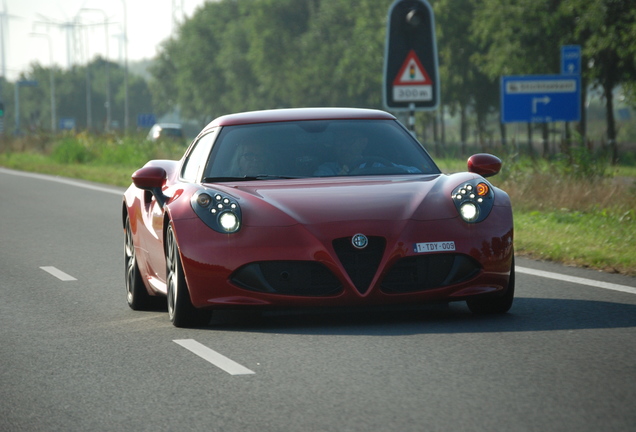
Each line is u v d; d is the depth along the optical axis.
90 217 31.00
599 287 15.27
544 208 26.81
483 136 32.59
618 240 20.09
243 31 149.75
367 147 13.82
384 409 8.48
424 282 11.86
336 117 14.43
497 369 9.78
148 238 14.08
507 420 7.97
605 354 10.29
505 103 34.47
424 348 10.90
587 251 18.66
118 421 8.52
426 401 8.69
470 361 10.17
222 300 12.02
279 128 14.16
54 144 80.12
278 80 130.75
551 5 69.81
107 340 12.30
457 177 12.89
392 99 27.31
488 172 13.57
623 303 13.65
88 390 9.71
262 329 12.44
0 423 8.63
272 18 133.50
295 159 13.57
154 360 10.95
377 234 11.75
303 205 12.16
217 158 13.73
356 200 12.20
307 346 11.27
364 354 10.70
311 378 9.75
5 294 16.84
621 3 62.06
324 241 11.75
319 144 13.83
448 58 90.38
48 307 15.34
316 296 11.73
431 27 27.25
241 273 11.95
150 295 14.90
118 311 14.88
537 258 19.12
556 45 70.12
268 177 13.33
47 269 19.95
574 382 9.13
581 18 63.75
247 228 12.02
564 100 34.47
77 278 18.59
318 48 119.88
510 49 71.75
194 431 8.11
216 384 9.70
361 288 11.73
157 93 190.75
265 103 142.62
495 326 12.08
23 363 11.15
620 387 8.88
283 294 11.81
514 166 30.33
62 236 25.98
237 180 13.33
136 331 12.84
